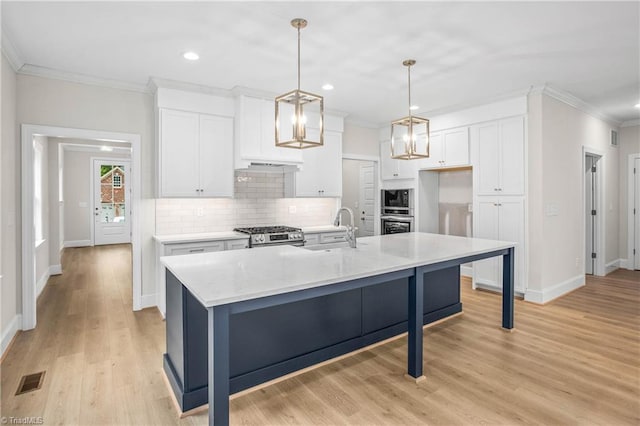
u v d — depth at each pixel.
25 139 3.35
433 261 2.51
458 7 2.39
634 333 3.27
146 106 4.00
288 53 3.11
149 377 2.49
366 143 5.92
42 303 4.22
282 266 2.26
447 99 4.52
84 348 2.96
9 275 3.08
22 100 3.35
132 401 2.20
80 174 8.88
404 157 3.27
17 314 3.31
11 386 2.36
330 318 2.71
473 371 2.57
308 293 1.93
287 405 2.16
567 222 4.57
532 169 4.15
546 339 3.14
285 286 1.80
